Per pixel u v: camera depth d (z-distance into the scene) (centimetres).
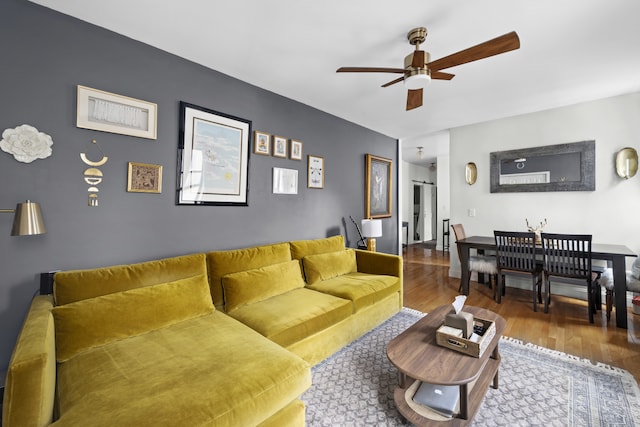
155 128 212
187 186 230
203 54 225
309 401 168
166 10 173
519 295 362
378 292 262
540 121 366
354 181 405
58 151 174
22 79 162
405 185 798
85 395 111
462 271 365
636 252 312
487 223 414
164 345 149
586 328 263
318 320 200
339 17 180
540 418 153
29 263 165
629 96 310
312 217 342
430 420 138
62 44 175
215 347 147
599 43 207
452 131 444
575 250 296
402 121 399
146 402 106
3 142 156
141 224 208
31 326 120
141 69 206
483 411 159
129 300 162
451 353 152
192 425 99
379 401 168
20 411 93
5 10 158
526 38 200
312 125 340
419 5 168
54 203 173
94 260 187
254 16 179
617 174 319
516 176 387
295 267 262
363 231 373
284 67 245
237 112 265
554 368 200
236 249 264
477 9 171
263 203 288
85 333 143
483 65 239
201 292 194
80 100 180
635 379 186
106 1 165
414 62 186
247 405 112
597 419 152
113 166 194
